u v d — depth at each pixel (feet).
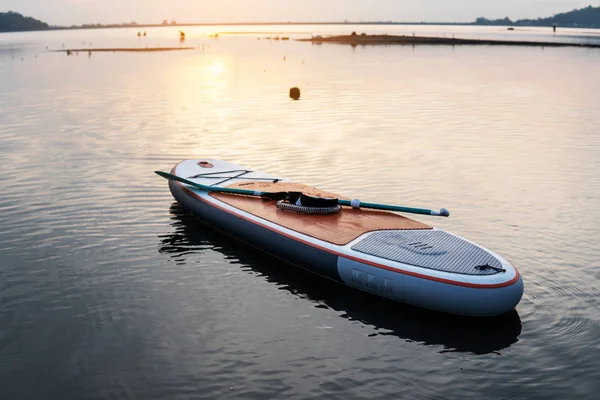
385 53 217.97
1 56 229.66
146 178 48.11
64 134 66.28
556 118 75.00
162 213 40.50
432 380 22.16
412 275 27.07
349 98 94.79
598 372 22.36
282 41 374.84
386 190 44.27
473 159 53.62
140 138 63.31
